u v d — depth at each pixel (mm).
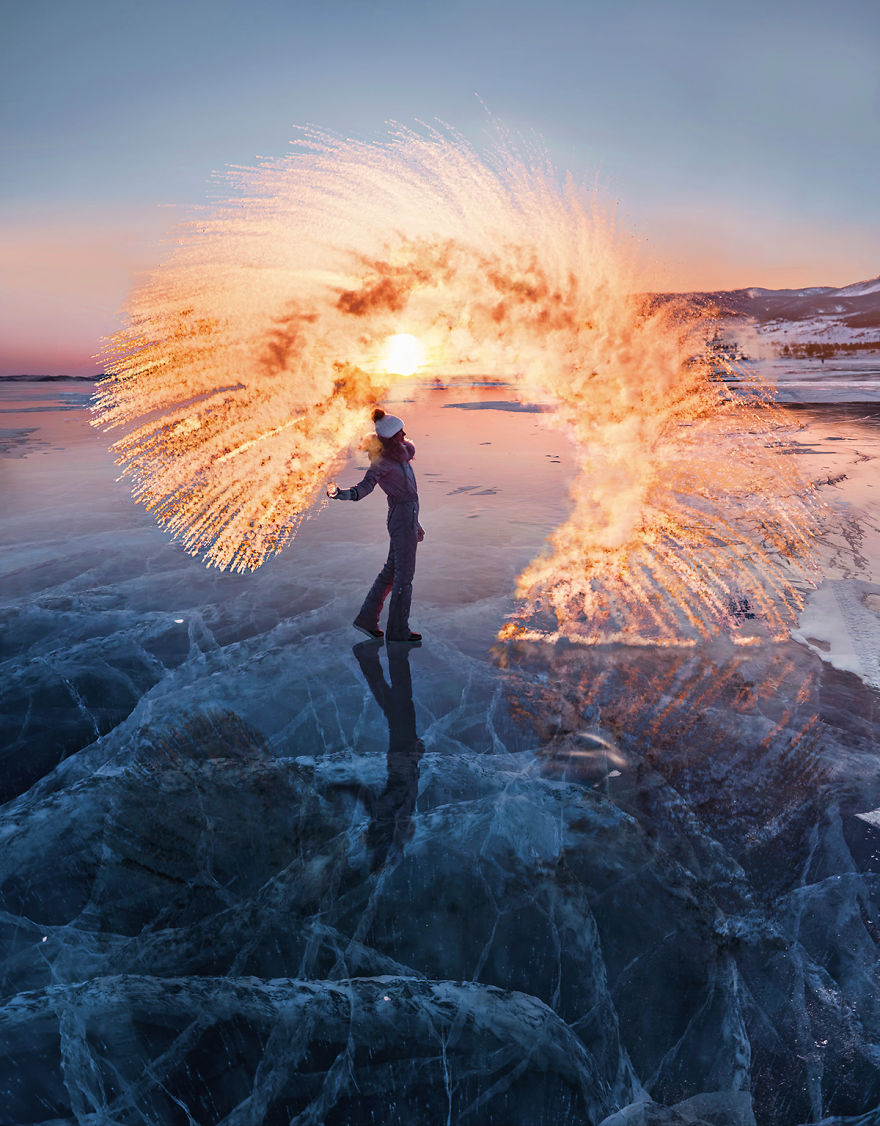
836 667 4441
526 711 3969
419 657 4734
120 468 12594
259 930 2410
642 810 3051
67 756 3604
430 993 2146
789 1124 1737
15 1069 1933
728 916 2438
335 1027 2035
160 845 2865
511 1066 1915
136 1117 1804
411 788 3236
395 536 4762
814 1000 2102
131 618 5570
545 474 11398
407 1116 1793
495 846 2818
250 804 3145
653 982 2174
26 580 6578
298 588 6227
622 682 4305
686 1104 1785
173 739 3742
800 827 2914
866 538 7180
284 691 4281
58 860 2787
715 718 3840
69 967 2273
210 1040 2010
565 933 2375
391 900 2539
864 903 2480
